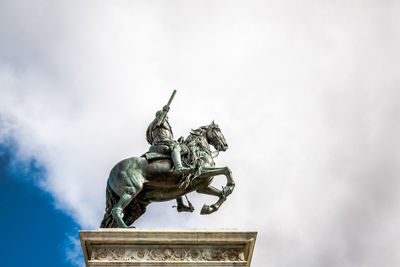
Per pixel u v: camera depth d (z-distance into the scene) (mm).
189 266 9477
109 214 11219
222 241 9750
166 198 11609
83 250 9742
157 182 11359
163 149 11516
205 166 11602
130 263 9445
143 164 11375
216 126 12555
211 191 11844
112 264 9438
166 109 12078
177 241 9711
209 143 12539
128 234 9703
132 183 11102
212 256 9648
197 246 9758
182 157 11656
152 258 9570
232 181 11477
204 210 11219
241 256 9695
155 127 12086
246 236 9773
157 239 9695
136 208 11570
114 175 11281
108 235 9688
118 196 11320
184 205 12070
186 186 11383
